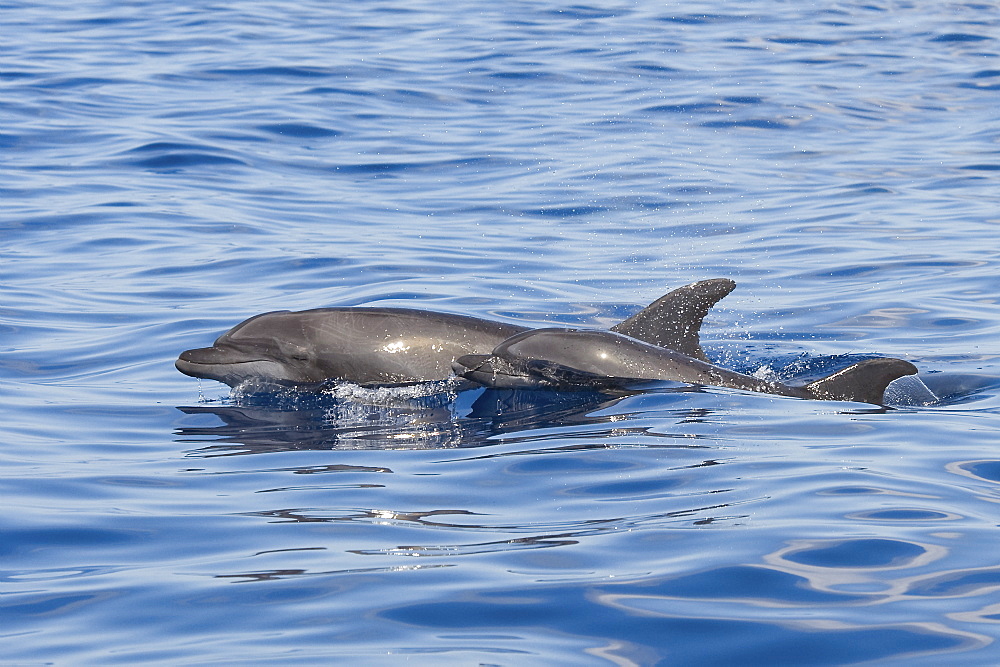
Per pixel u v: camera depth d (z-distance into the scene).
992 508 24.48
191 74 91.69
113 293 48.47
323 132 78.69
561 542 23.39
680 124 82.38
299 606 20.78
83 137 74.69
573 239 58.75
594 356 36.41
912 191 66.19
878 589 20.62
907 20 116.38
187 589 21.64
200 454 30.77
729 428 31.23
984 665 17.94
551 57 100.81
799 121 83.12
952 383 36.06
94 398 36.31
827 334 43.69
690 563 21.98
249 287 49.72
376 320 39.25
